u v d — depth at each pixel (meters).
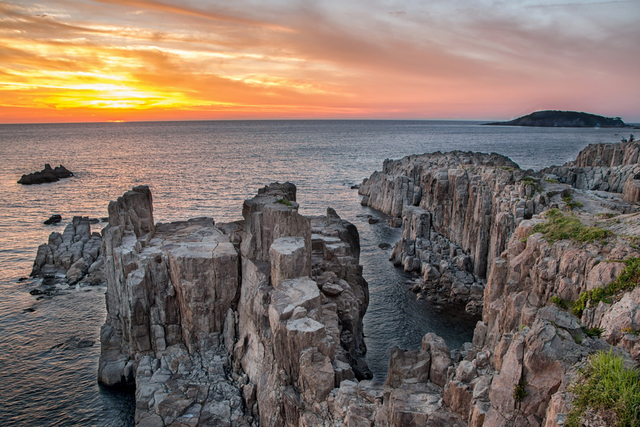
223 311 42.81
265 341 36.16
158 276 42.78
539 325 20.83
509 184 65.88
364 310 51.72
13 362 47.91
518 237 37.72
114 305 45.88
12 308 60.53
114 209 46.69
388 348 51.72
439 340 30.75
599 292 24.34
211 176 178.00
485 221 65.06
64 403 41.31
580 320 24.00
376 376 45.38
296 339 31.52
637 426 14.72
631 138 95.62
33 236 95.56
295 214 40.31
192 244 45.25
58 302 62.38
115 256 44.16
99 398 41.84
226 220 106.88
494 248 59.53
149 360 41.31
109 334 46.72
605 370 17.16
